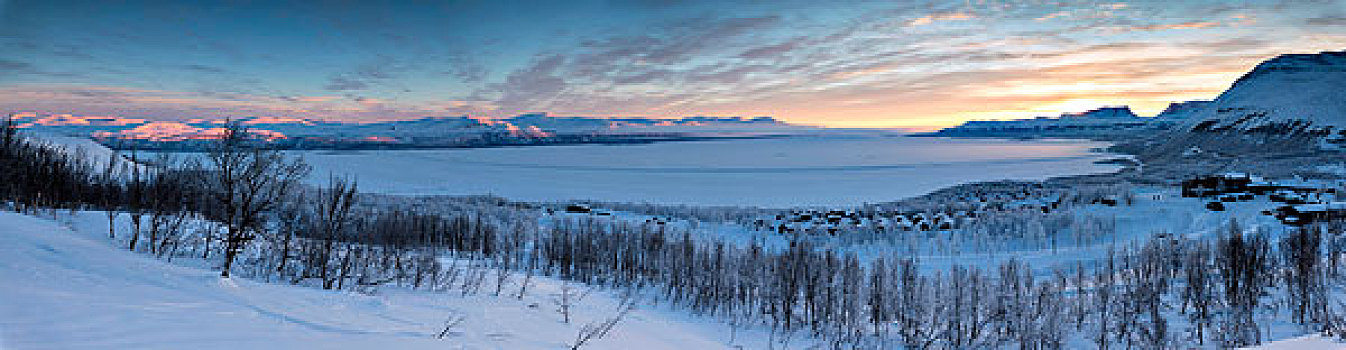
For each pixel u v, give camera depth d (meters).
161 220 22.80
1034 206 116.00
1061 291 39.97
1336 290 36.66
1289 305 36.22
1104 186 155.75
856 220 111.31
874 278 35.62
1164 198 113.62
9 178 30.80
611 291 34.62
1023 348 31.66
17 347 6.75
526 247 58.81
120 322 8.48
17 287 9.35
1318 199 99.38
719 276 37.72
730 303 34.03
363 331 10.88
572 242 53.22
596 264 47.16
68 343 7.25
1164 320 34.91
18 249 13.30
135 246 21.16
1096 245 83.62
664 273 43.69
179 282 13.09
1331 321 27.88
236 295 12.55
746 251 43.41
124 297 10.22
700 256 42.84
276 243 22.14
